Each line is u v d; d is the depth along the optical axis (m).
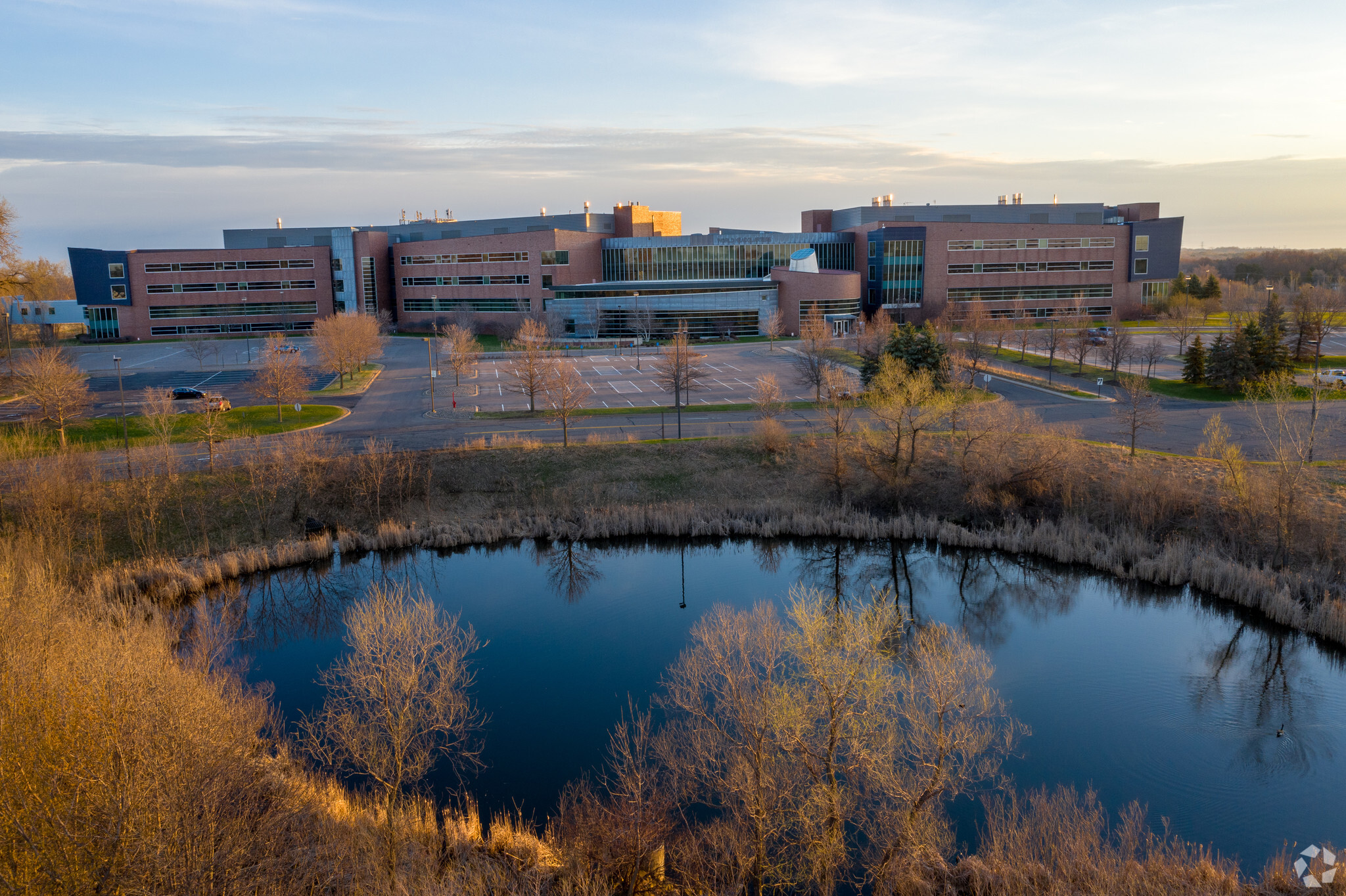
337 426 62.44
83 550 42.97
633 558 45.59
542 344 103.69
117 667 21.61
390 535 46.19
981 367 85.31
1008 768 25.92
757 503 50.38
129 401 72.12
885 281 127.69
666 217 173.50
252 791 21.38
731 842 22.11
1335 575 37.16
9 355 72.06
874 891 21.08
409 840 22.09
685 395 74.00
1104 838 22.61
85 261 126.38
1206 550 40.75
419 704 26.92
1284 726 28.34
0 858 15.84
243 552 44.06
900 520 46.94
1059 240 130.25
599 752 27.17
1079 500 46.84
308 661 34.31
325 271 137.38
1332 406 64.25
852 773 23.55
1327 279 193.25
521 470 53.19
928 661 26.41
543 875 21.20
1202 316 117.00
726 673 25.52
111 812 15.93
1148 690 30.89
